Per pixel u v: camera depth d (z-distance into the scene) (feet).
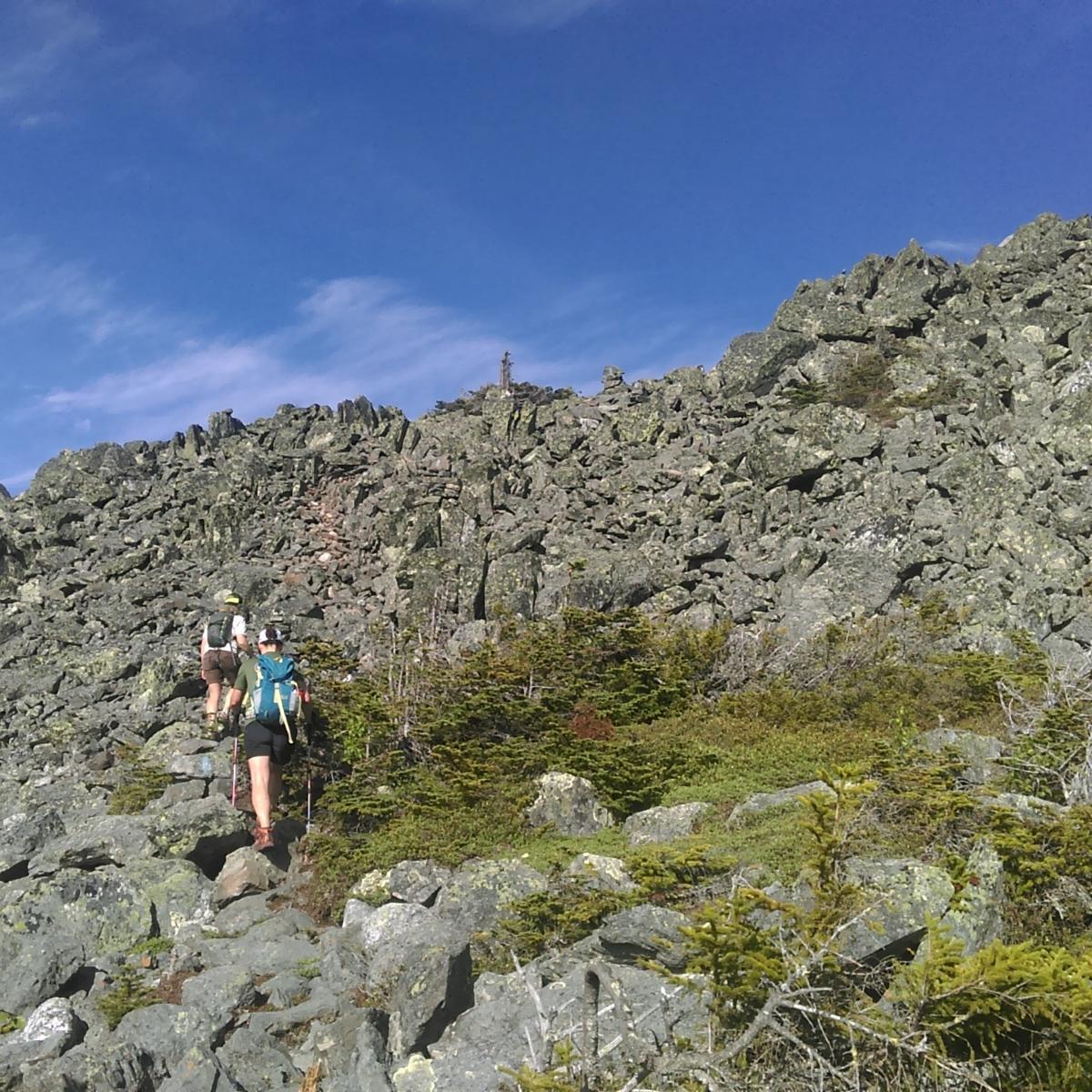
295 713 39.14
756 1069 20.21
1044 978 20.03
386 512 69.77
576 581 57.82
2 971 31.81
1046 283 88.17
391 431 82.23
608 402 86.94
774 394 81.51
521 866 32.55
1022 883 25.44
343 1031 25.64
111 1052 25.57
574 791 38.04
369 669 52.47
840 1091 20.01
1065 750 33.83
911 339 86.07
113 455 84.02
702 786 38.42
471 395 114.42
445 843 36.22
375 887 34.01
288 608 61.52
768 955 21.34
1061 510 59.67
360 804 38.73
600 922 29.35
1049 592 54.80
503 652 51.08
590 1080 18.60
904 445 68.23
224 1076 25.13
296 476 77.10
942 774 31.81
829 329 87.10
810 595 56.29
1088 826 26.32
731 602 56.44
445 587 60.44
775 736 42.22
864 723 43.70
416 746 43.45
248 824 38.78
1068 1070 20.88
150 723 50.65
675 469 71.97
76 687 56.13
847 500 64.64
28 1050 27.50
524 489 73.20
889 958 22.76
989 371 77.71
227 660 48.16
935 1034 20.12
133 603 64.95
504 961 29.07
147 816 39.27
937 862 27.20
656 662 49.39
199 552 71.20
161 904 35.32
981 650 50.21
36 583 68.64
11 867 39.42
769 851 30.55
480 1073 23.31
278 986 28.99
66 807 45.88
